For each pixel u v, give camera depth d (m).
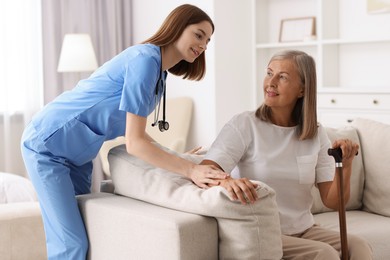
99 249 2.37
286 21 5.91
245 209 2.05
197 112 5.84
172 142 5.60
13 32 5.66
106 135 2.58
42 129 2.51
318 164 2.55
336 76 5.70
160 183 2.28
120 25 6.21
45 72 5.83
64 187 2.48
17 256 3.13
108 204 2.33
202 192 2.14
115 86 2.50
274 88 2.43
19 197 4.01
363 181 3.29
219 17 5.67
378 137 3.27
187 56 2.46
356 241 2.41
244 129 2.43
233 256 2.09
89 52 5.58
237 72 5.87
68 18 5.91
